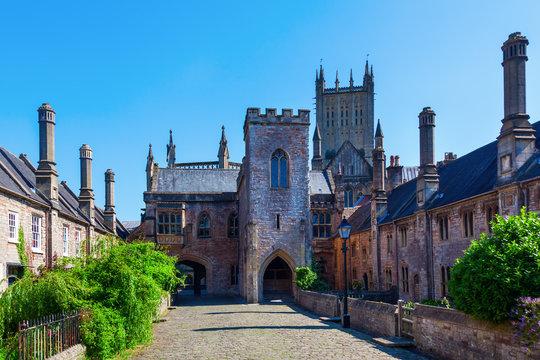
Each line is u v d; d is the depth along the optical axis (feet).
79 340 46.06
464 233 81.87
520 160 64.49
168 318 89.51
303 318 87.97
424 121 98.53
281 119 135.44
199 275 173.68
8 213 67.77
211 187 181.47
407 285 107.45
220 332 69.26
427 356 49.90
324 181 185.98
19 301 45.27
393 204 132.46
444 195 94.84
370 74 352.49
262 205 131.95
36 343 37.60
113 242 65.67
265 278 152.05
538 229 40.11
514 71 66.39
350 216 176.96
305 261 130.93
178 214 157.99
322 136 351.46
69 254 98.58
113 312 51.29
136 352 53.72
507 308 37.91
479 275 39.09
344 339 61.16
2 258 65.41
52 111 88.12
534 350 35.01
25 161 102.58
